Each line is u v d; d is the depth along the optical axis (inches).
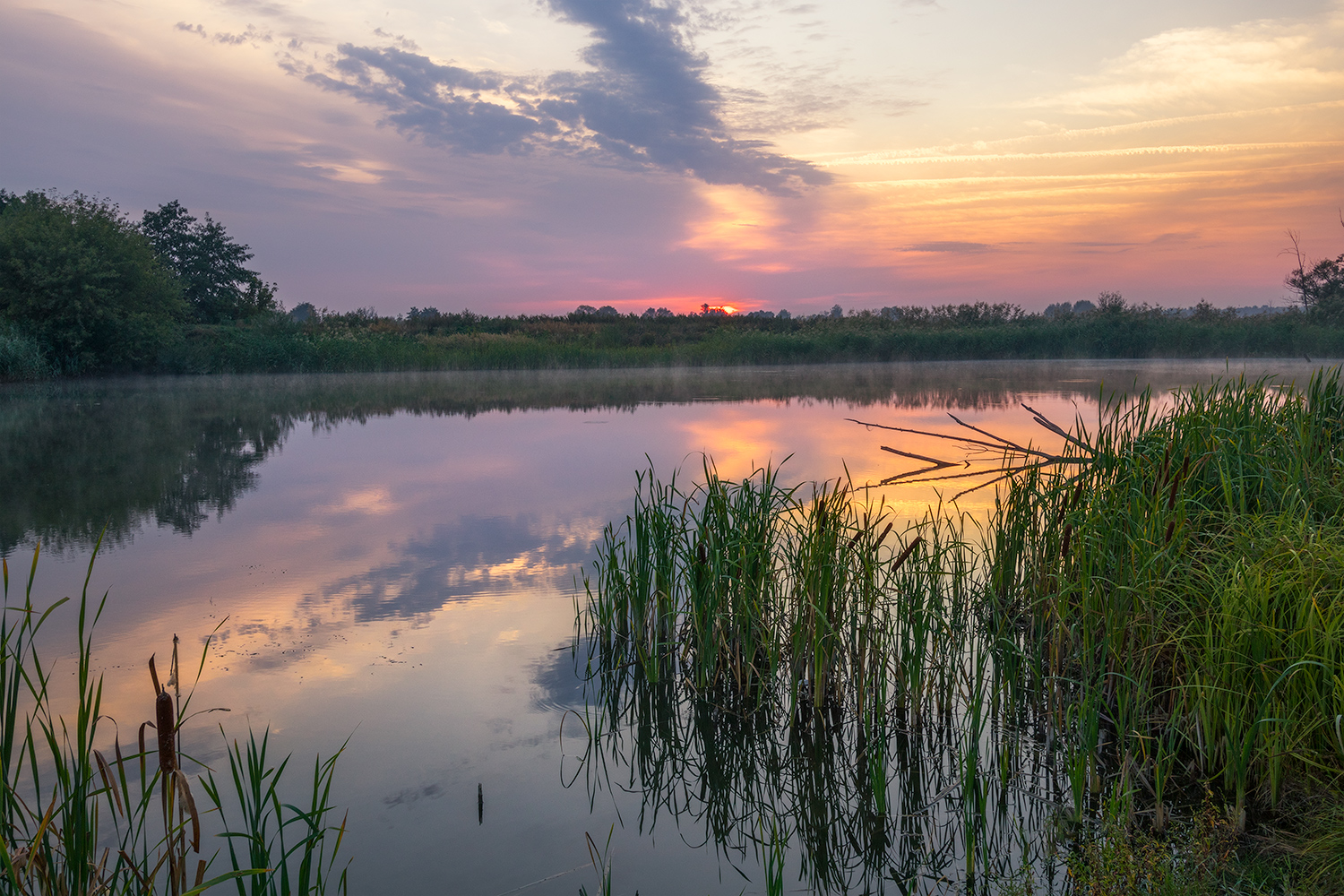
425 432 545.6
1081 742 126.8
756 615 172.7
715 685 171.3
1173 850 105.3
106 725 141.3
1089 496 173.8
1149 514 155.7
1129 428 193.2
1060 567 164.6
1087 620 146.4
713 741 147.9
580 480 362.9
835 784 134.1
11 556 249.9
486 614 200.8
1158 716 137.6
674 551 188.9
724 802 128.3
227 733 140.6
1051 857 110.7
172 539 270.7
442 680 164.1
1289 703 114.6
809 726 153.7
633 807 124.8
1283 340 1234.6
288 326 1248.8
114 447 481.1
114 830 111.9
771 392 815.7
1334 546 129.4
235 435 538.0
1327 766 109.4
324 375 1190.9
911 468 363.9
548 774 132.6
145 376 1107.3
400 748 138.2
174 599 209.6
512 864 108.7
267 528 285.6
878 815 122.4
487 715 150.6
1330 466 175.2
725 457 402.9
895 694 157.6
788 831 119.8
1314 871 97.3
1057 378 931.3
